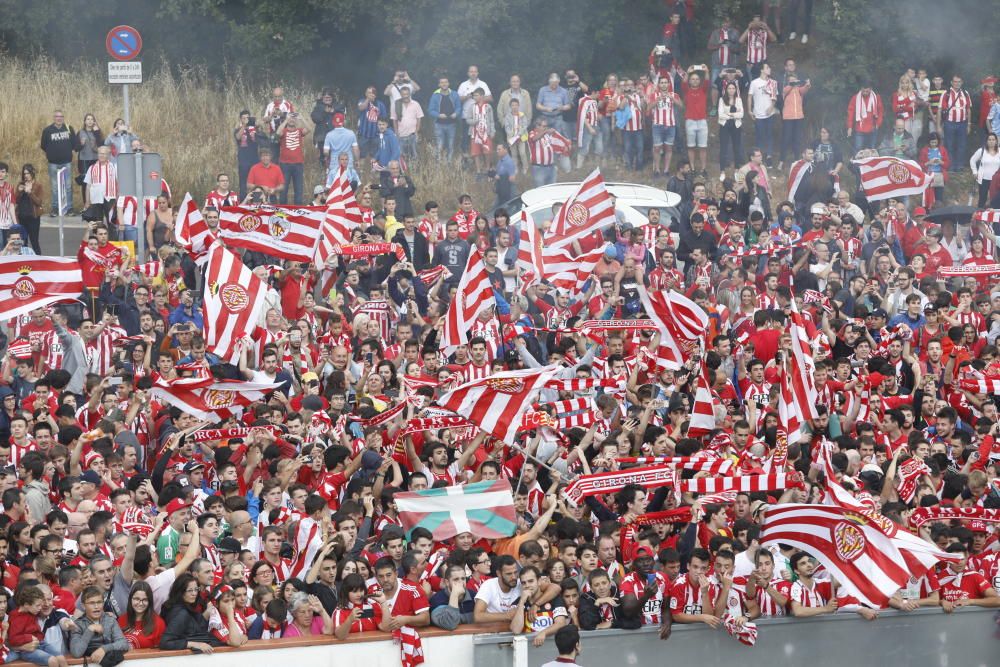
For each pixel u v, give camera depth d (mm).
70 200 99000
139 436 61719
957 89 118438
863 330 74938
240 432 56438
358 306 76312
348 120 131125
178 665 46562
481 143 116375
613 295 75500
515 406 56062
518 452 59969
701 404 60969
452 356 71250
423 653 48844
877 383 69750
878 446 62781
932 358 73562
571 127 117125
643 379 69188
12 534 49312
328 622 48531
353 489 54969
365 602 49031
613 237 88312
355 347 71938
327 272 80062
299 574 50031
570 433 59938
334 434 58312
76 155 114188
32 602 44812
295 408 63812
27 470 53250
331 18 134000
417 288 81125
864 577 52062
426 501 52219
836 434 66438
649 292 67062
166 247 79375
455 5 129625
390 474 57406
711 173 119500
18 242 80188
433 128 129375
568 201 79312
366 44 137500
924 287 82000
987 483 58750
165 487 52406
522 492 55625
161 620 46969
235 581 47406
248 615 48125
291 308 77000
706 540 54062
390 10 131000
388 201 90500
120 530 49625
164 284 75625
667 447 58812
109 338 69625
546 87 116562
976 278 90750
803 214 103250
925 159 114000
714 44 122938
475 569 50312
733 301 80688
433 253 88125
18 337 68375
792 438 57188
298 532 50281
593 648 49875
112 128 118750
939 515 55562
